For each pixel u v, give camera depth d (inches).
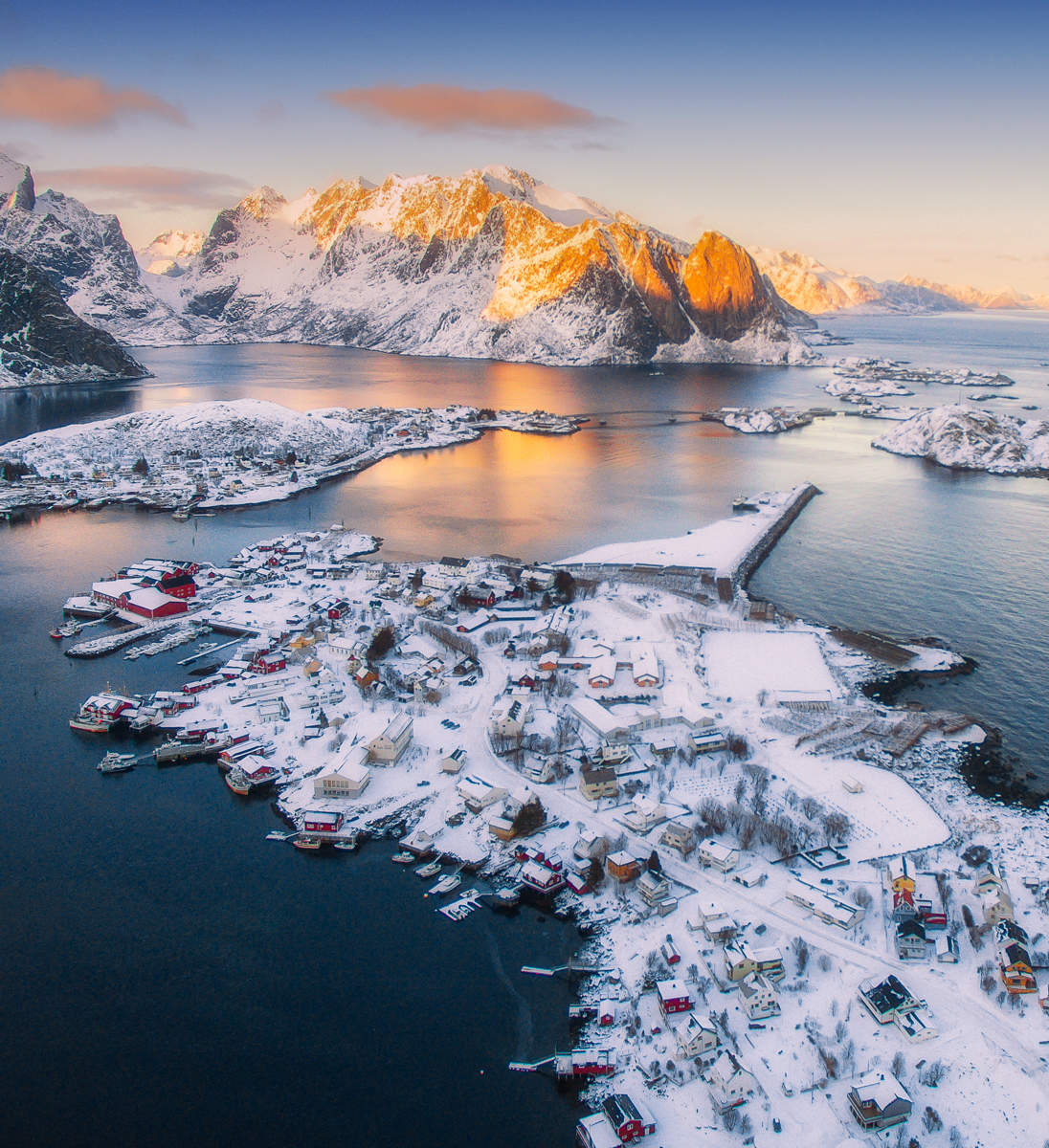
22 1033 3801.7
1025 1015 3791.8
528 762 5659.5
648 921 4392.2
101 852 4913.9
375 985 4067.4
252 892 4643.2
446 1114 3472.0
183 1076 3627.0
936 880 4554.6
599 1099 3499.0
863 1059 3595.0
